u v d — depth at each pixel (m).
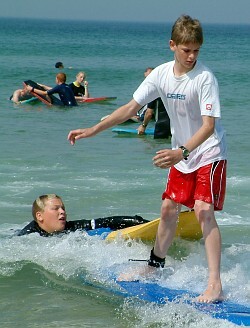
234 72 52.09
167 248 8.67
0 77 40.75
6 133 20.86
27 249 9.70
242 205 12.62
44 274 8.98
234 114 26.44
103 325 7.55
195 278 8.65
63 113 26.42
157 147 19.30
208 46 125.31
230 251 9.90
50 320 7.68
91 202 12.72
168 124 20.72
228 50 106.00
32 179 14.50
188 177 8.25
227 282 8.48
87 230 10.39
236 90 36.50
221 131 8.23
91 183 14.20
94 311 7.91
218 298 7.88
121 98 32.38
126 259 9.38
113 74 46.38
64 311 7.91
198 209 8.06
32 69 47.50
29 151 17.78
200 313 7.61
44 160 16.61
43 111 26.72
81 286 8.62
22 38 131.12
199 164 8.11
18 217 11.64
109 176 14.91
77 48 91.94
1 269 9.09
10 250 9.66
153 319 7.64
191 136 8.22
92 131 8.44
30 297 8.30
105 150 18.50
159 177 14.84
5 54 68.06
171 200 8.45
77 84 30.77
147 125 23.91
